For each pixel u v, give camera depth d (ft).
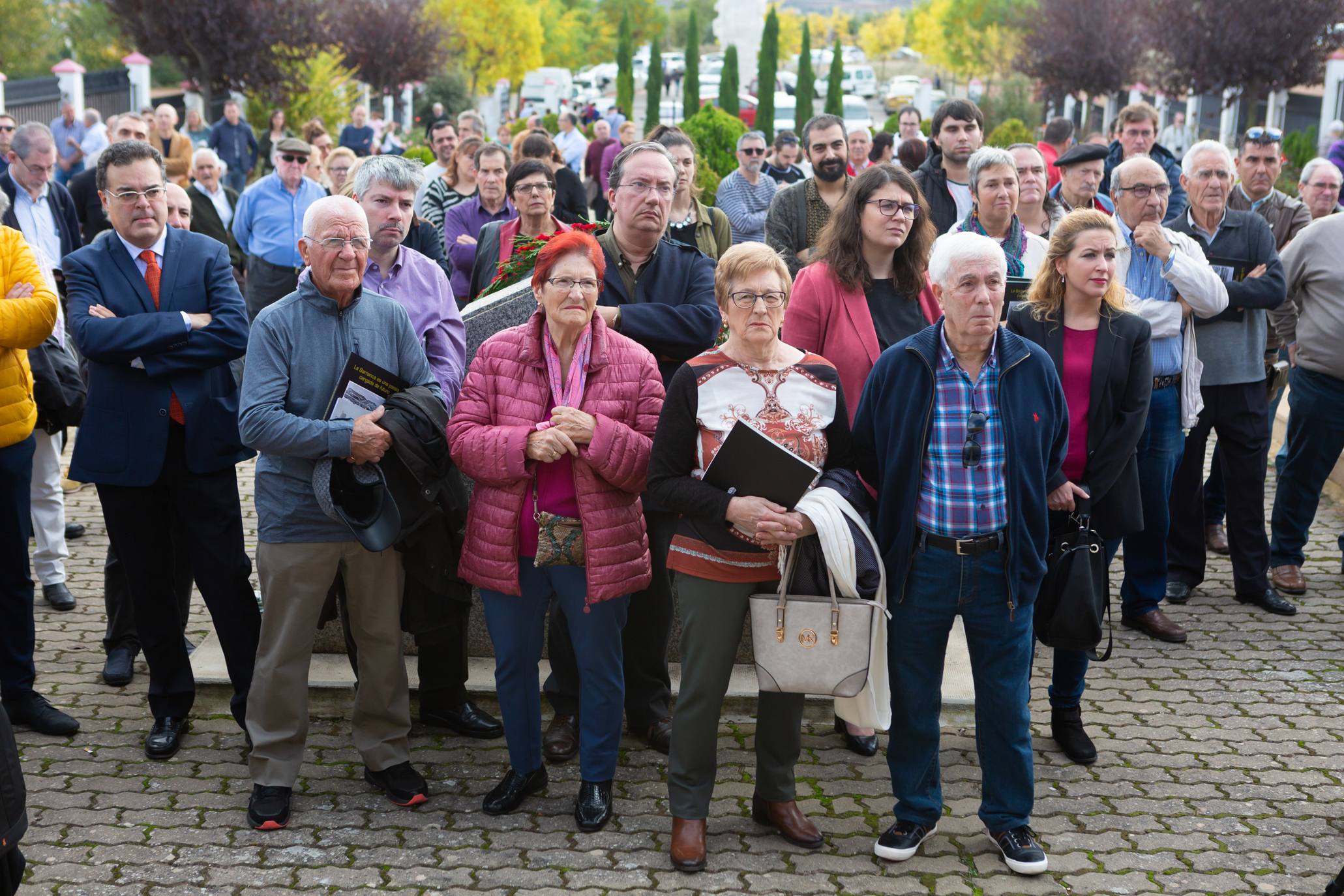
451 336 14.94
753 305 11.87
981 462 12.01
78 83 77.92
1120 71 98.12
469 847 12.71
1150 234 17.15
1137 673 17.20
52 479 18.93
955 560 12.03
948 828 13.17
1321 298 19.30
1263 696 16.49
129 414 13.99
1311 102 88.94
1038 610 13.58
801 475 11.50
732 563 12.07
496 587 12.83
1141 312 17.12
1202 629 18.79
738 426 11.53
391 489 12.97
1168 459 17.63
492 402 13.04
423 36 114.32
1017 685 12.31
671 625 15.99
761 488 11.64
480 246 18.61
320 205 12.94
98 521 23.17
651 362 13.28
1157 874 12.35
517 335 13.12
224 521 14.39
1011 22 124.06
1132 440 14.32
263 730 13.14
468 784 14.03
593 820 13.01
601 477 12.71
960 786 14.02
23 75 101.04
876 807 13.62
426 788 13.62
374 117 117.19
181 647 14.79
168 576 14.60
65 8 112.68
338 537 13.04
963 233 11.91
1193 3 83.15
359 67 108.88
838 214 14.37
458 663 15.02
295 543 12.96
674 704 15.62
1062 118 32.81
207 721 15.46
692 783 12.39
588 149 50.06
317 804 13.53
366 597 13.28
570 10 255.91
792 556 11.96
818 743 15.14
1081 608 13.34
